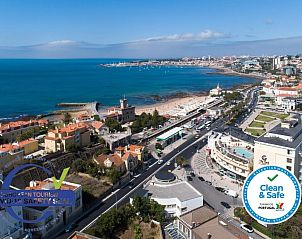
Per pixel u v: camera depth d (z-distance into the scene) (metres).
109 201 124.88
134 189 136.00
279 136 134.38
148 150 183.00
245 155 149.00
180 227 93.00
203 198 128.88
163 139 199.50
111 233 99.81
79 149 166.62
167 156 180.75
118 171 142.25
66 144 163.88
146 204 109.88
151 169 160.38
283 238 99.00
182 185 127.00
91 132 192.25
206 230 86.31
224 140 168.75
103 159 150.38
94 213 115.50
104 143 181.88
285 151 124.88
